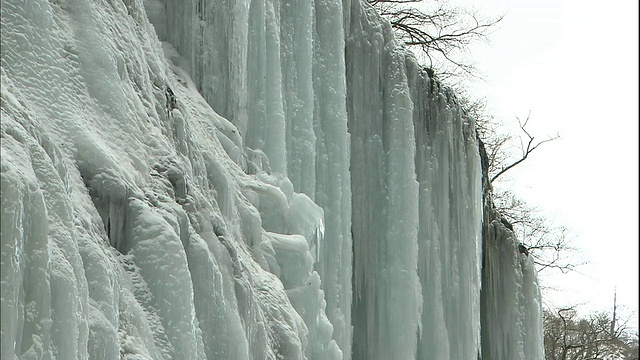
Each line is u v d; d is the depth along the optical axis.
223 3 11.25
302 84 12.20
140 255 7.40
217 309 7.98
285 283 10.52
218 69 11.20
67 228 6.26
